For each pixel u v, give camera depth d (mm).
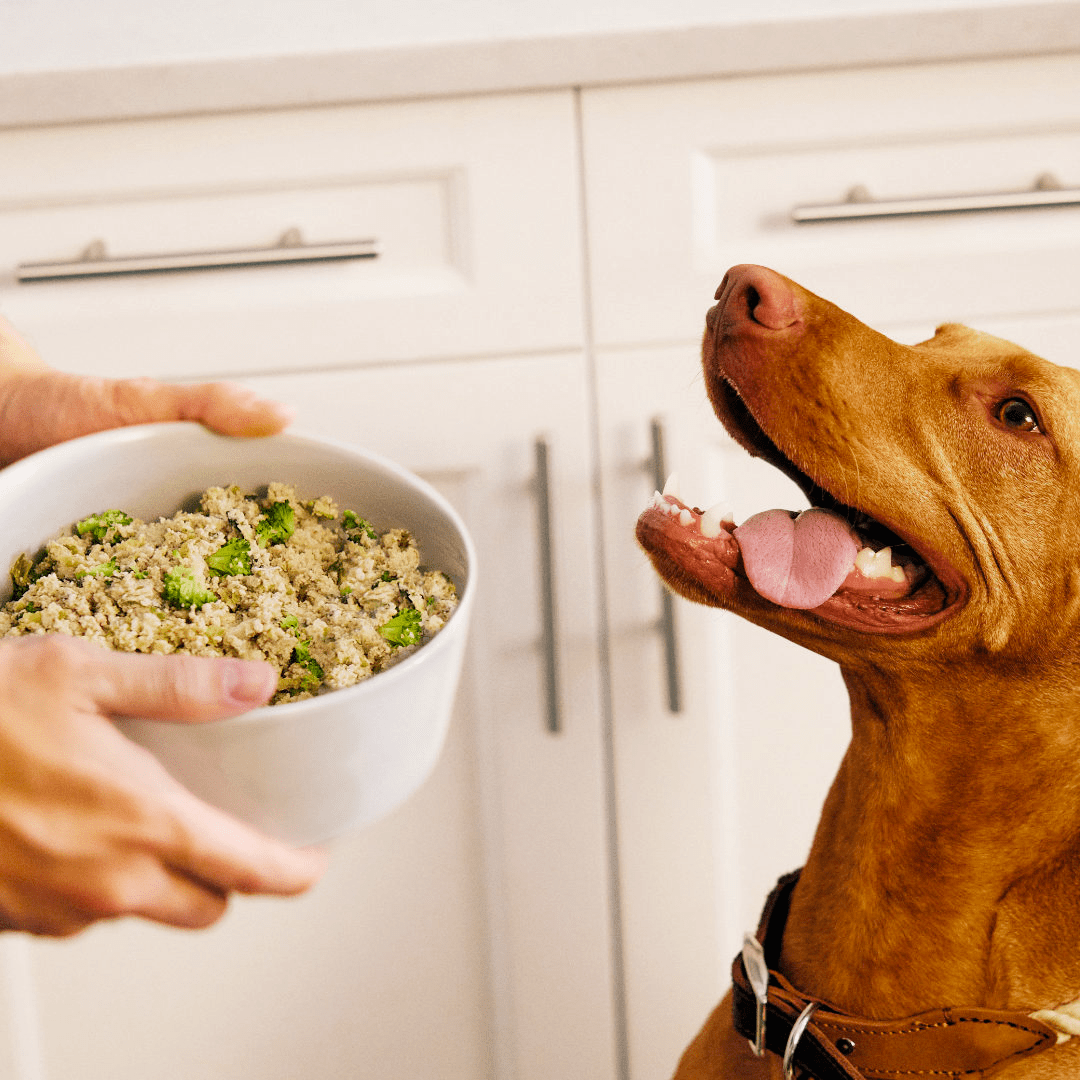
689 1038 1229
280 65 987
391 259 1059
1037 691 786
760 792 1188
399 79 997
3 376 752
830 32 1001
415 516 692
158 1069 1193
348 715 530
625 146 1038
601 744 1162
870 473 798
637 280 1064
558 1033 1224
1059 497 776
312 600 646
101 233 1045
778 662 1158
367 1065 1219
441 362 1076
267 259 1027
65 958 1154
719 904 1201
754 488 1112
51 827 511
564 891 1190
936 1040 782
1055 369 807
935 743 814
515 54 993
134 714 509
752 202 1063
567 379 1080
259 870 542
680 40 996
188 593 605
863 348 817
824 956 855
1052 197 1047
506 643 1135
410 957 1197
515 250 1055
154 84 988
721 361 820
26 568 636
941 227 1075
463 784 1167
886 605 817
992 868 797
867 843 837
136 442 658
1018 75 1045
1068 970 771
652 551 839
